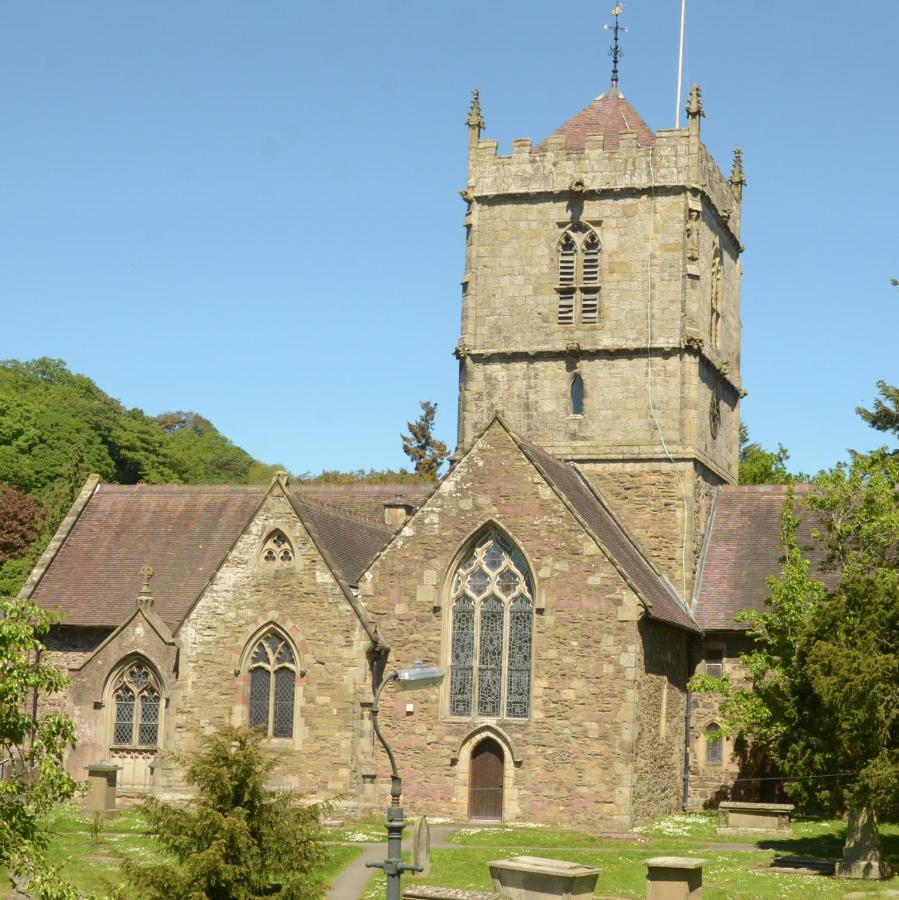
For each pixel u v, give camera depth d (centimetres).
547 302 5972
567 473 5634
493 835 4575
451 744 5000
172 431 15662
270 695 5094
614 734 4862
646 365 5844
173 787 5116
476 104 6172
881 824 5009
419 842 3806
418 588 5097
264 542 5156
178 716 5147
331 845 4247
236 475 13725
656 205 5903
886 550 5325
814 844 4603
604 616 4919
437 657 5050
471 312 6044
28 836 2841
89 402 12669
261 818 3150
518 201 6047
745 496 6138
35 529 9362
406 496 6581
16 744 2881
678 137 5909
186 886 3062
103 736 5344
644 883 3828
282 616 5091
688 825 4956
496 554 5084
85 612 5856
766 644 5119
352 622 5034
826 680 3875
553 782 4888
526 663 5009
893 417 6356
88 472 9800
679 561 5719
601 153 5969
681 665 5553
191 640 5175
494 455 5103
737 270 6662
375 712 2750
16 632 2806
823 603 4331
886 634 4078
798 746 4100
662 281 5866
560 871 3231
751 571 5809
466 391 6016
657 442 5797
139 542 6191
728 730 4991
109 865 3847
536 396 5944
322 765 4981
